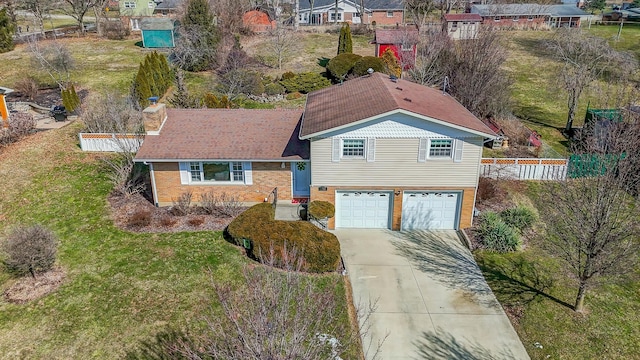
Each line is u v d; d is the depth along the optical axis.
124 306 16.81
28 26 57.94
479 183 24.62
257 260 19.30
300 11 65.50
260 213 20.42
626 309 17.41
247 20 55.12
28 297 17.27
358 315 16.84
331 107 22.88
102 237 20.84
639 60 46.38
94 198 24.02
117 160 27.69
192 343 15.15
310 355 10.10
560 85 38.22
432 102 22.47
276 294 10.49
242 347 10.22
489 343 15.84
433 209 22.12
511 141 31.39
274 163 22.64
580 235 16.31
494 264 19.84
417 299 17.77
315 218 21.03
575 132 31.20
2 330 15.86
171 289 17.62
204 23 42.94
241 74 37.81
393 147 20.59
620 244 16.73
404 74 39.69
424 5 60.69
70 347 15.17
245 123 24.55
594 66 36.88
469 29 39.62
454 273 19.30
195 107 32.88
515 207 22.98
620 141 18.77
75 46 49.53
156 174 22.80
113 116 28.08
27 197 24.03
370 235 21.94
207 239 20.62
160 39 49.19
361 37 55.62
